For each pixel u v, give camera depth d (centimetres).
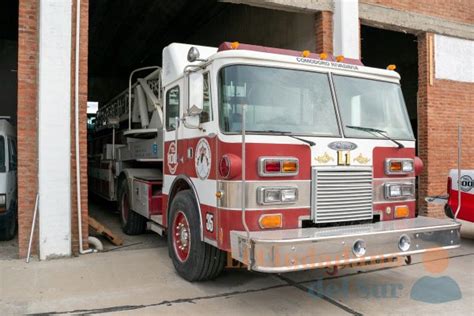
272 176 434
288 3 861
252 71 458
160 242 775
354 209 473
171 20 1411
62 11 638
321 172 454
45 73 626
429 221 493
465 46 1054
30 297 485
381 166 499
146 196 725
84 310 449
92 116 1448
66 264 613
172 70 602
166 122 621
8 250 713
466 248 745
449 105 1023
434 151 996
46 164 629
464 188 757
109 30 1490
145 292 504
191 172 529
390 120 527
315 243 399
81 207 671
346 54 889
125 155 946
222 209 450
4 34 1568
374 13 938
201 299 484
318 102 481
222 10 1333
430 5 1005
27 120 646
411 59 1378
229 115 450
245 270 594
